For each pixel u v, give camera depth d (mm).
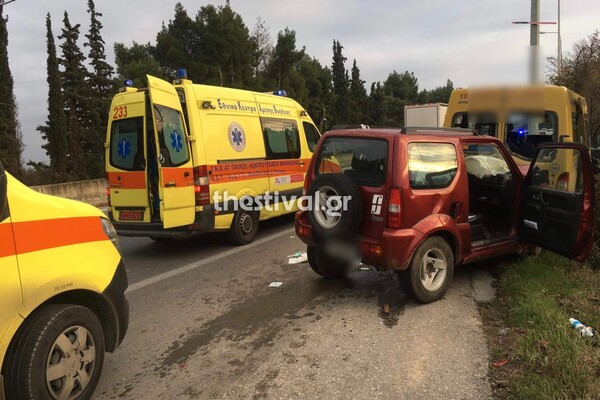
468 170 5957
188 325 4410
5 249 2570
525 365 3334
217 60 31250
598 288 4598
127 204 7156
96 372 3104
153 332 4277
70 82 27906
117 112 7148
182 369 3574
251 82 33000
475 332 3959
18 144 22469
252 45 33250
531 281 4793
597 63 15953
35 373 2650
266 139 8289
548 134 7332
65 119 25141
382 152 4531
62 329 2832
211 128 7133
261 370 3490
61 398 2850
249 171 7797
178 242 8141
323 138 5184
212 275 6031
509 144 7656
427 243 4508
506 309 4383
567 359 3217
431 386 3178
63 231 2939
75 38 28078
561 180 4895
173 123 6598
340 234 4570
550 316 3900
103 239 3264
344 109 57938
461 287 5062
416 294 4504
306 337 4008
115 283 3285
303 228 5168
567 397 2846
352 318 4367
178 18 31812
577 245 4520
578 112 8305
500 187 5648
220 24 30625
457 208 4746
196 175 6863
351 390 3172
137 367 3631
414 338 3895
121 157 7156
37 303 2695
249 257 6863
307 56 47312
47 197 2967
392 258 4363
